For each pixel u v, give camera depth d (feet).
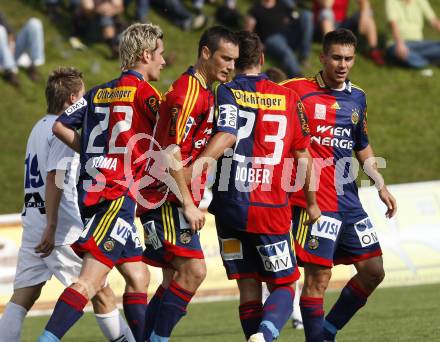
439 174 175.42
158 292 65.67
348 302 69.21
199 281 60.64
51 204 64.39
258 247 59.88
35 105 175.22
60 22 198.80
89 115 61.67
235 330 90.58
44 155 66.59
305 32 188.75
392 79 207.10
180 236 60.03
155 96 60.75
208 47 60.54
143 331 65.26
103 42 195.62
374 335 79.25
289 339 81.05
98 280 58.65
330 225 65.67
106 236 59.06
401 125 191.31
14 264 121.39
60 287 122.01
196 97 58.95
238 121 59.26
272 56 186.50
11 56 176.24
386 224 132.57
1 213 151.23
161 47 63.10
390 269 131.64
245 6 217.77
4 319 67.05
